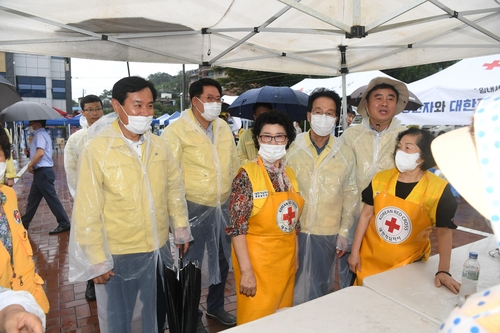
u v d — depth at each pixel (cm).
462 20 281
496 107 52
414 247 202
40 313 97
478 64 625
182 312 206
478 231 535
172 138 273
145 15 271
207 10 273
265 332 127
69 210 693
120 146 204
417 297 155
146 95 203
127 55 328
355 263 224
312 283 258
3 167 163
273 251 204
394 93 259
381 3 273
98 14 261
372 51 386
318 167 251
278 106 468
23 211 676
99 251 194
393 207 201
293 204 207
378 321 134
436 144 65
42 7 240
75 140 359
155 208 214
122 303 210
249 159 343
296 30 286
